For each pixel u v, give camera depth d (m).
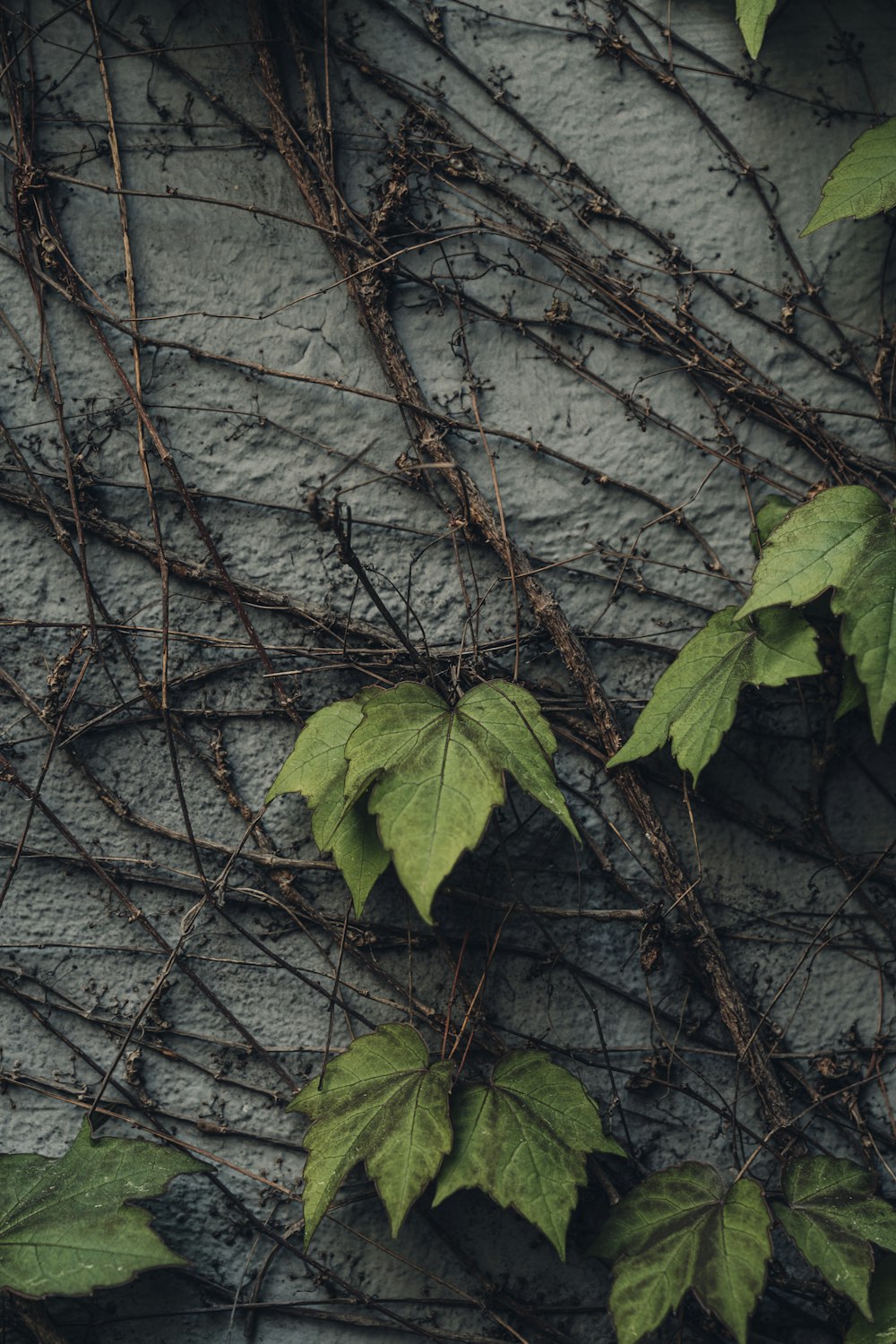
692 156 1.57
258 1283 1.54
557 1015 1.55
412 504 1.56
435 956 1.55
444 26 1.56
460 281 1.56
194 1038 1.55
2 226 1.55
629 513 1.56
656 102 1.57
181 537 1.55
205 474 1.56
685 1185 1.50
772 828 1.56
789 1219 1.50
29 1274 1.47
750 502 1.56
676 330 1.56
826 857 1.56
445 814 1.47
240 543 1.56
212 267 1.56
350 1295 1.54
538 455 1.56
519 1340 1.53
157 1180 1.50
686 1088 1.55
